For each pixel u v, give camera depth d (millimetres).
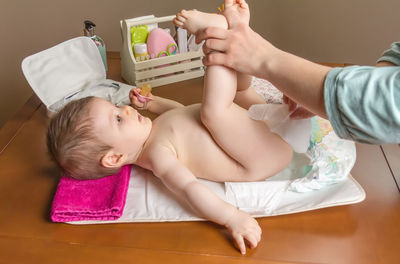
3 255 814
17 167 1045
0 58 1904
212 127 907
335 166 948
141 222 887
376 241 812
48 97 1245
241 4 875
